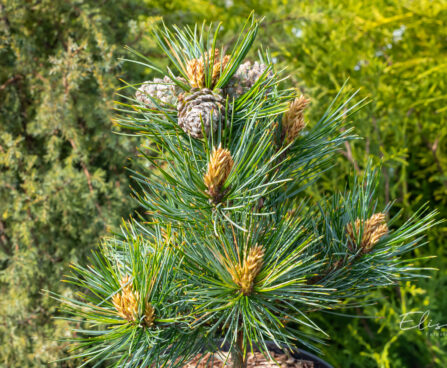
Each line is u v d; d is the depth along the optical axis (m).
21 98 1.14
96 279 0.55
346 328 1.42
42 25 1.12
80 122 1.12
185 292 0.55
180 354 0.56
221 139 0.53
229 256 0.52
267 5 1.59
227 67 0.51
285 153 0.58
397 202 1.39
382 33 1.55
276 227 0.58
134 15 1.21
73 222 1.12
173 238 0.58
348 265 0.60
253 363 0.73
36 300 1.15
